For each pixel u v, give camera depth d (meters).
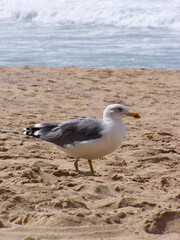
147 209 6.41
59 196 6.65
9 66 24.42
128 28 40.16
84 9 44.88
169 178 8.48
